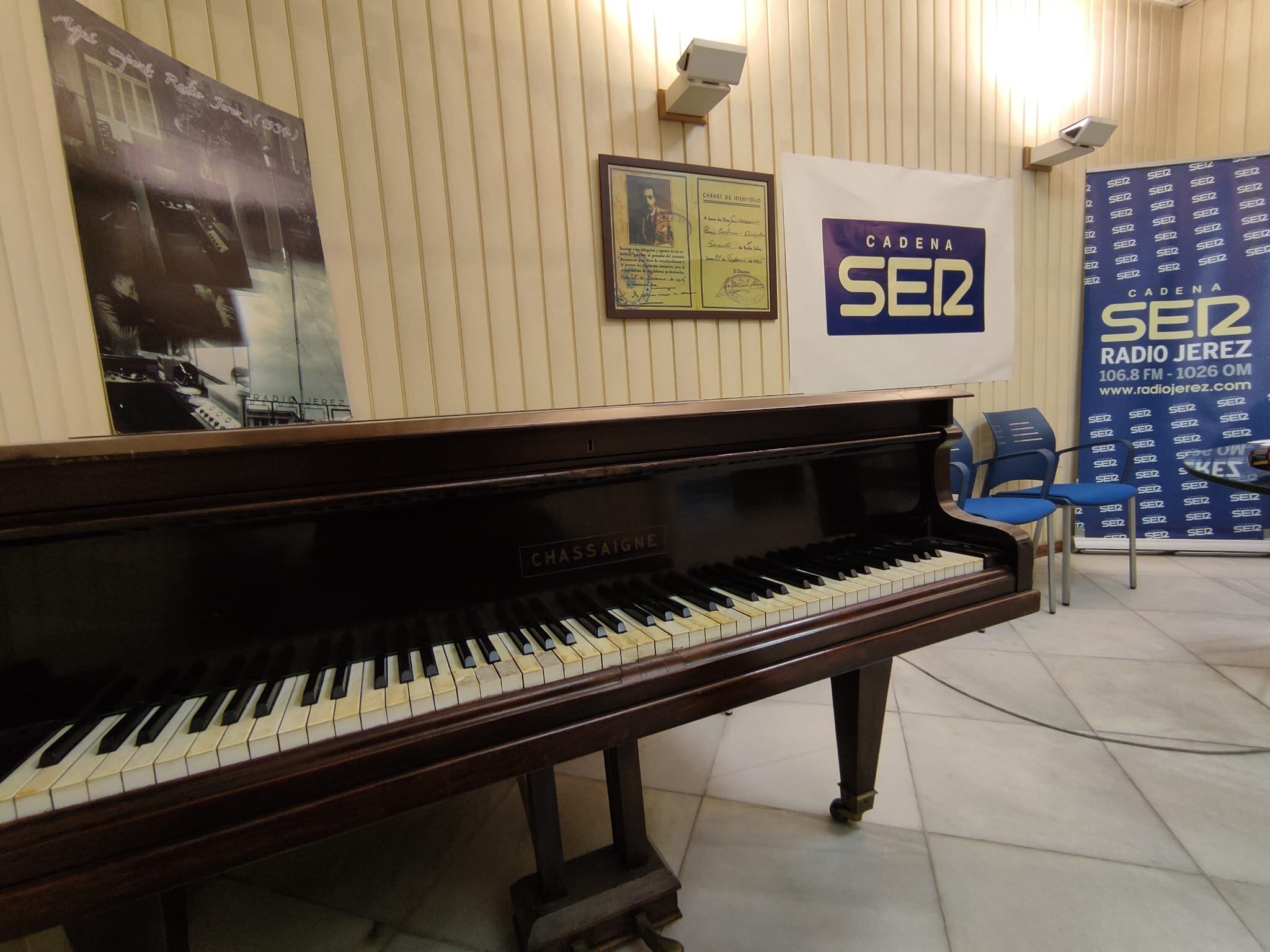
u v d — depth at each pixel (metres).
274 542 0.67
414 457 0.69
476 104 1.90
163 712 0.60
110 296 1.12
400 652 0.72
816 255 2.47
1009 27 2.75
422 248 1.88
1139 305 3.01
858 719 1.18
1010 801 1.34
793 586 0.89
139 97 1.19
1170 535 3.10
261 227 1.50
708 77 1.92
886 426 1.05
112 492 0.58
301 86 1.69
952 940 1.00
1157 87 3.17
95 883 0.51
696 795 1.42
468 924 1.10
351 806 0.58
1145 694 1.76
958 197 2.72
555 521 0.80
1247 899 1.05
